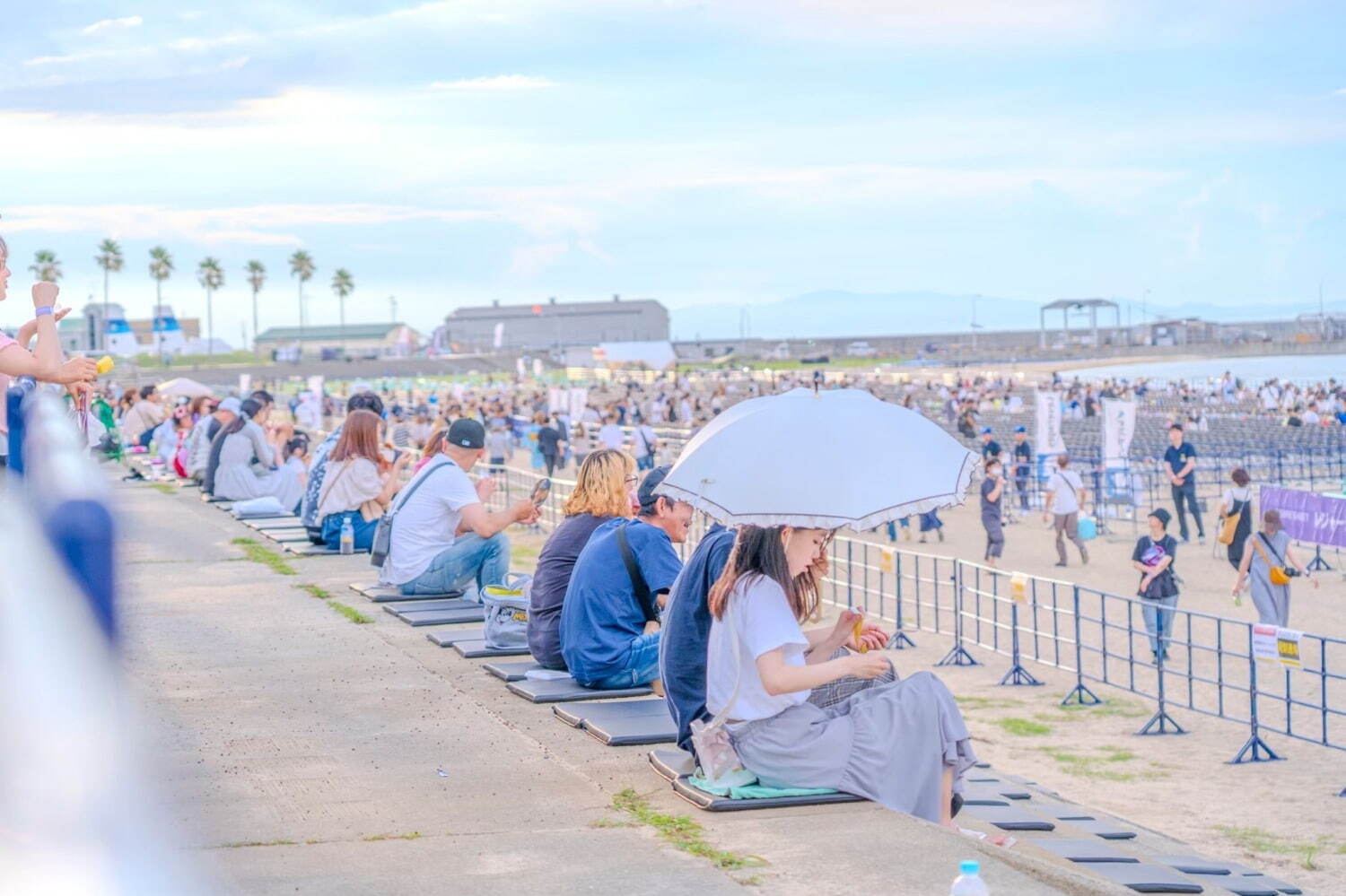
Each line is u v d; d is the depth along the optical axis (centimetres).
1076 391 7075
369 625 952
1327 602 1897
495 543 1023
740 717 525
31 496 148
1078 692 1354
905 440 504
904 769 526
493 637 838
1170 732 1225
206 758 591
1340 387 7244
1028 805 754
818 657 562
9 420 486
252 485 1862
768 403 523
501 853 461
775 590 516
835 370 14562
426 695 735
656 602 720
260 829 487
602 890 421
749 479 492
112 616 117
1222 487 3416
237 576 1192
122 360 12962
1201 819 933
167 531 1539
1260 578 1532
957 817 623
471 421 1033
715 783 527
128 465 2581
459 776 571
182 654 846
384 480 1338
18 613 104
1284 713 1277
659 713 675
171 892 92
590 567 721
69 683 96
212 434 2194
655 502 730
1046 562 2323
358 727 659
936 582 1582
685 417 5578
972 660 1545
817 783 521
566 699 714
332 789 546
